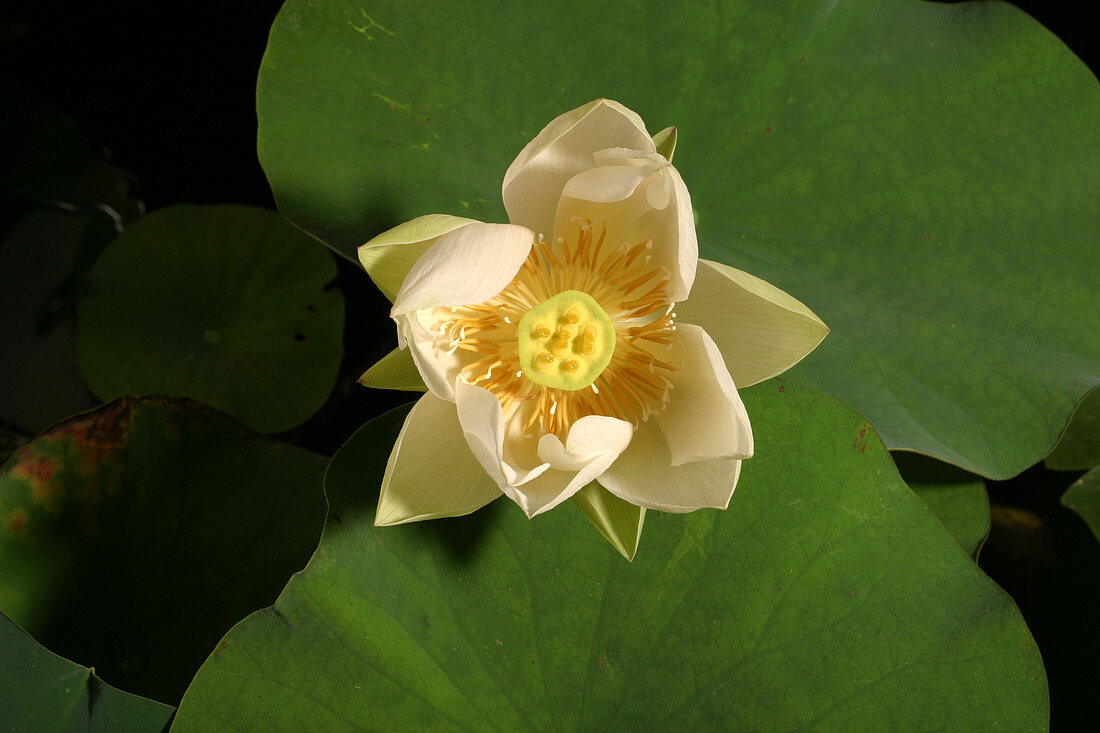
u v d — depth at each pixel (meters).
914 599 0.85
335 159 0.88
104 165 1.01
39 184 1.00
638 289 0.85
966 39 0.92
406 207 0.88
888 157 0.90
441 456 0.83
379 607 0.84
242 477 0.89
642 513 0.83
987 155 0.90
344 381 1.00
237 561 0.89
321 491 0.90
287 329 0.98
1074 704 0.90
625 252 0.85
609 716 0.84
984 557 0.93
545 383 0.84
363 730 0.83
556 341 0.84
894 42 0.92
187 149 1.03
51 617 0.87
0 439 0.98
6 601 0.87
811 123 0.90
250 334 0.98
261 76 0.88
